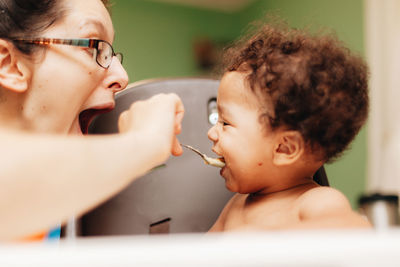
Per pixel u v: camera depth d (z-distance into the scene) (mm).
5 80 517
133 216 758
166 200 784
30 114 555
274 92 589
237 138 622
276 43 660
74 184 316
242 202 698
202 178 810
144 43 2932
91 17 579
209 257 191
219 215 798
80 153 330
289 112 581
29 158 300
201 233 784
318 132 584
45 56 540
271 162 614
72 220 680
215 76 901
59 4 553
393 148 1810
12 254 182
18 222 296
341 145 622
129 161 366
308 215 519
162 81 848
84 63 570
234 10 3188
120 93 812
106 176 342
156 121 447
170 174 796
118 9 2861
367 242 205
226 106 642
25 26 526
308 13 2490
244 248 196
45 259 181
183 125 818
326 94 577
